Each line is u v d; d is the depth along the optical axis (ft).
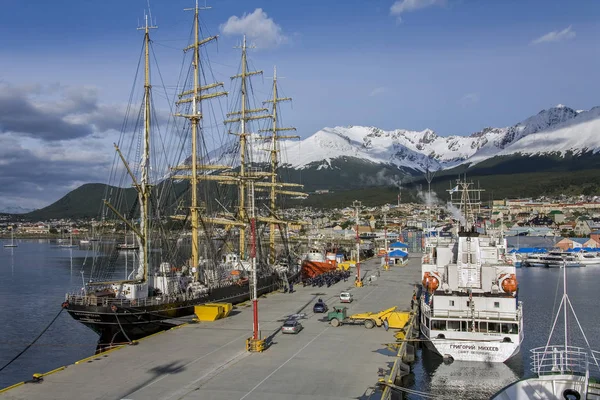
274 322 212.43
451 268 187.93
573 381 124.47
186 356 159.43
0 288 405.80
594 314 275.39
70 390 128.26
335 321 204.95
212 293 245.86
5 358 212.02
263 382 135.23
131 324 203.92
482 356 176.55
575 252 598.75
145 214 248.11
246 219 352.28
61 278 468.34
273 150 442.91
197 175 304.71
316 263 407.44
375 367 149.28
